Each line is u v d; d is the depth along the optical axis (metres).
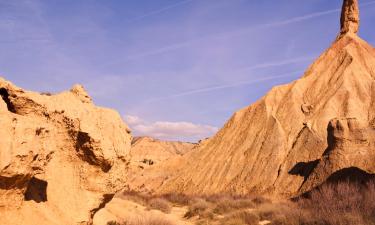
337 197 18.19
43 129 6.97
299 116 46.22
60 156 8.67
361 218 14.41
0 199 6.42
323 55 55.22
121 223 12.31
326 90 48.00
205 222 19.62
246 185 41.12
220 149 50.78
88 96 10.30
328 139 33.44
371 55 52.62
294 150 40.62
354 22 56.06
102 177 8.91
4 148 5.93
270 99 51.56
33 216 7.24
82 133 8.59
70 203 8.34
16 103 7.89
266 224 18.02
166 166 61.97
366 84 46.66
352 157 30.72
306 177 35.84
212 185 45.47
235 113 55.44
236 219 19.28
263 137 46.06
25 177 6.48
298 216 16.86
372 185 18.97
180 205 31.09
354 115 42.41
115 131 9.59
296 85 51.03
